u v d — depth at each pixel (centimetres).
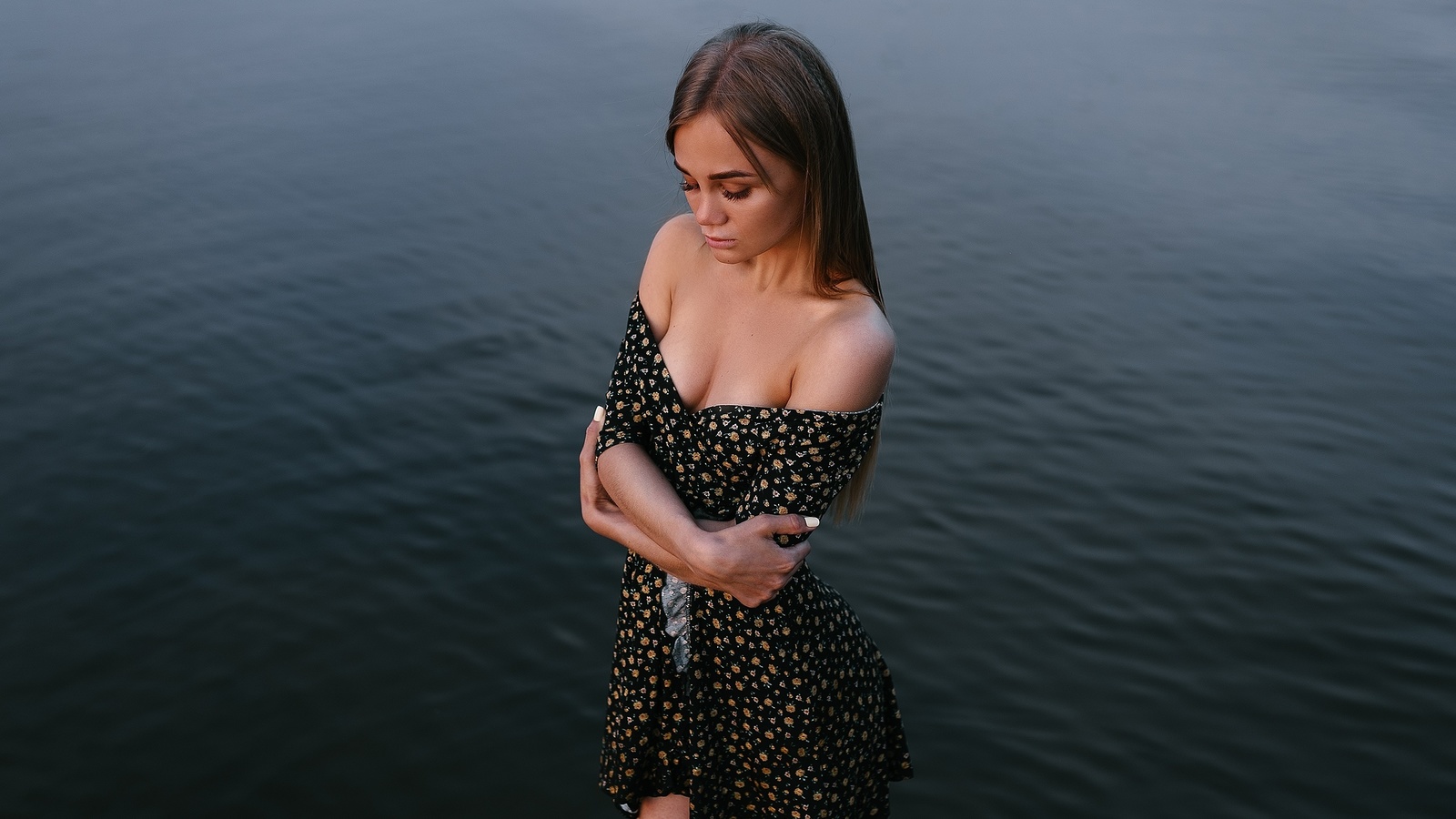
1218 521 625
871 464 165
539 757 472
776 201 142
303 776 460
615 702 169
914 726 487
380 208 1027
